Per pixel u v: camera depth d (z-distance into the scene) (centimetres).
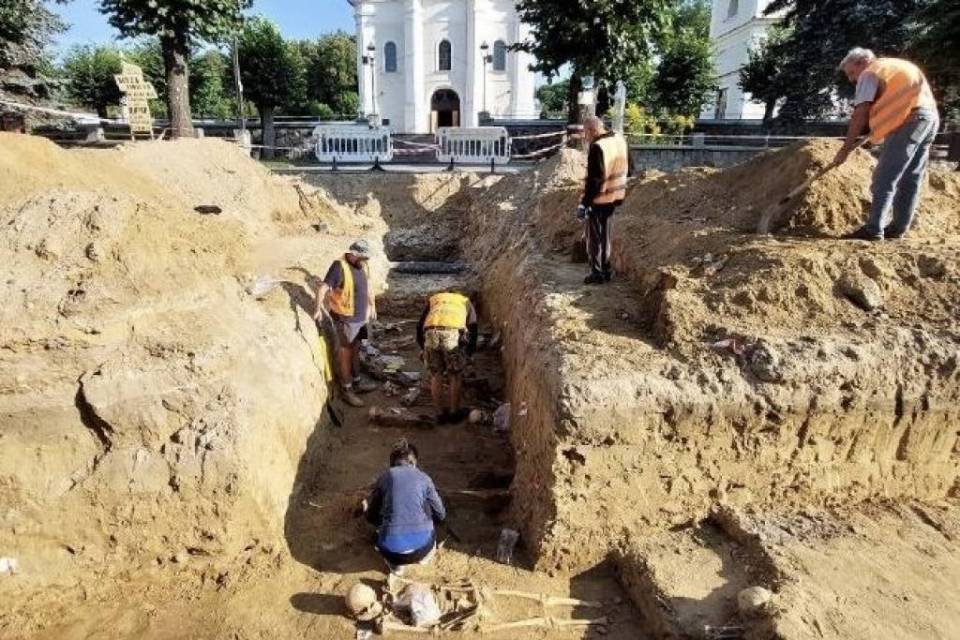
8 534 381
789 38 2150
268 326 541
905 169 491
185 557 407
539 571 411
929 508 418
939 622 326
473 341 636
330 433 580
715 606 352
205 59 3181
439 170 1577
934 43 1404
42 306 430
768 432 403
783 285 456
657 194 752
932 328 425
